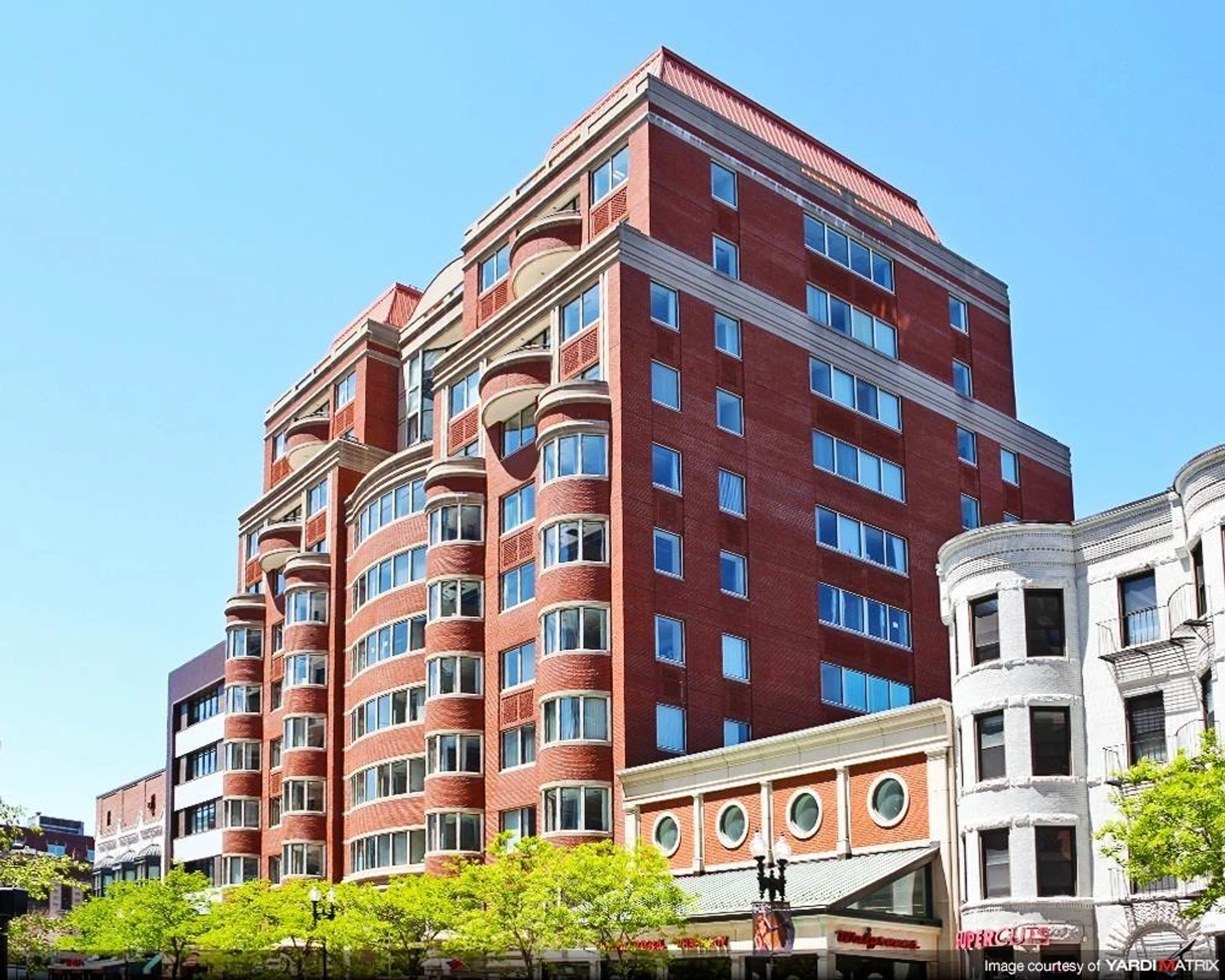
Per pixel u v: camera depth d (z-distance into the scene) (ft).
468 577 204.95
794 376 210.18
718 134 211.61
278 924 196.85
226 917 205.98
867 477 216.54
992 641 142.10
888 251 232.73
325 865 239.30
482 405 208.64
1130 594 135.95
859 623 208.44
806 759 158.81
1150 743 131.03
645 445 189.16
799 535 203.72
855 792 153.69
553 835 178.09
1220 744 119.44
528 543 198.49
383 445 258.78
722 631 190.80
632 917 140.67
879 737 151.94
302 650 247.70
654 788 174.19
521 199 224.94
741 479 199.31
